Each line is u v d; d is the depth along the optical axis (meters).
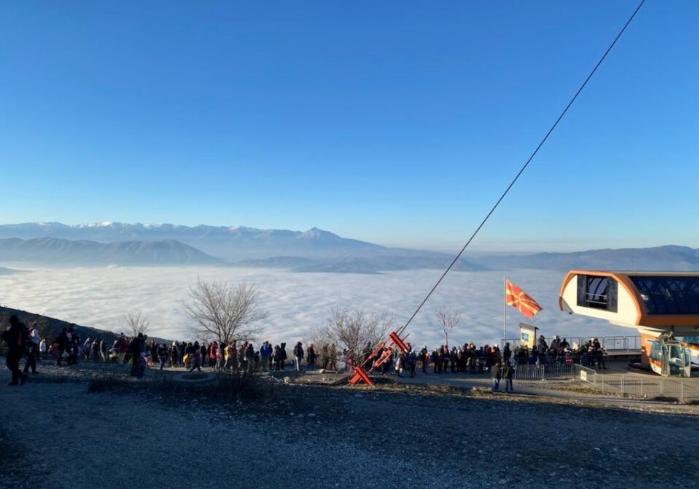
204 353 29.81
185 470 8.48
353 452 9.67
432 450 9.98
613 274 30.45
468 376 27.58
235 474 8.41
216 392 13.83
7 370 18.33
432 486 8.19
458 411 13.77
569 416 13.93
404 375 26.92
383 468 8.90
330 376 24.11
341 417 12.22
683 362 27.72
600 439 11.50
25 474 7.93
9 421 10.74
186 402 12.83
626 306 29.39
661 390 24.17
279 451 9.59
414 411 13.43
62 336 21.88
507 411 14.18
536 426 12.45
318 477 8.41
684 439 11.95
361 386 19.69
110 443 9.61
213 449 9.55
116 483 7.82
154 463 8.71
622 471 9.27
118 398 13.18
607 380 26.38
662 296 29.11
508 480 8.55
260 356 28.08
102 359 29.48
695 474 9.28
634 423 13.48
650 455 10.41
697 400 22.19
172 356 30.09
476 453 9.92
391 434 10.96
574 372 28.23
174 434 10.31
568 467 9.34
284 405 12.94
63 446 9.32
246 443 9.97
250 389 13.65
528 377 27.41
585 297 33.16
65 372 18.73
